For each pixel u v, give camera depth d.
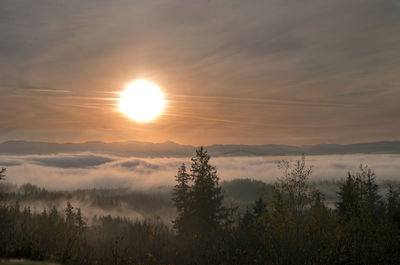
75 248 29.05
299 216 34.19
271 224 34.66
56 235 33.78
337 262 26.39
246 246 33.19
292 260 30.14
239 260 28.19
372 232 31.95
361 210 33.84
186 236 54.53
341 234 29.80
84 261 25.50
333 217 34.22
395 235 32.00
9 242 23.55
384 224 33.03
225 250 32.84
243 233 40.84
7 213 44.53
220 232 50.59
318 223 32.59
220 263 29.38
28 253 20.48
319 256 28.72
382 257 30.59
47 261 19.91
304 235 32.12
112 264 29.05
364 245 30.70
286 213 34.12
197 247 45.66
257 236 35.94
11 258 18.98
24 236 29.31
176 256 46.00
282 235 32.44
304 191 35.06
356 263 27.83
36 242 21.77
